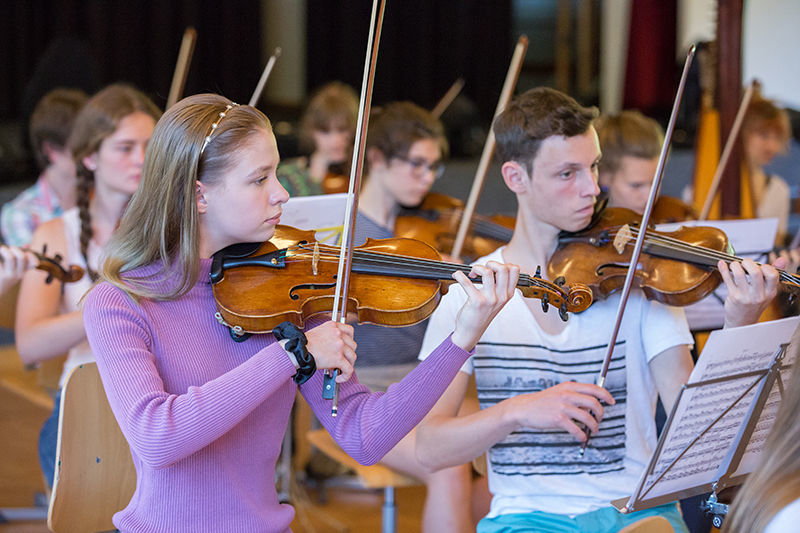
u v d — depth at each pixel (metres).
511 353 2.40
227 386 1.87
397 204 3.95
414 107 3.83
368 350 3.47
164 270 2.04
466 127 10.34
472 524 2.94
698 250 2.38
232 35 10.02
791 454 1.61
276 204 2.06
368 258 2.19
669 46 9.97
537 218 2.46
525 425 2.18
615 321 2.34
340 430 2.09
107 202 3.16
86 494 2.41
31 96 5.38
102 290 2.01
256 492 2.05
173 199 2.01
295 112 10.71
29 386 3.78
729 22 3.59
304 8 10.70
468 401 2.80
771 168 7.14
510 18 11.55
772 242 2.98
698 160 4.07
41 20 8.81
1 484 4.07
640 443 2.41
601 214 2.59
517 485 2.39
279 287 2.10
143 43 9.45
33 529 3.66
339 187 4.76
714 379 1.96
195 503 1.98
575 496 2.36
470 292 2.00
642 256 2.43
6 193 7.94
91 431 2.40
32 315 3.05
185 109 2.04
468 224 3.60
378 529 3.78
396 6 10.97
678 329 2.43
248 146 2.01
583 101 11.71
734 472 2.16
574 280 2.39
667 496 2.10
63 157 4.03
